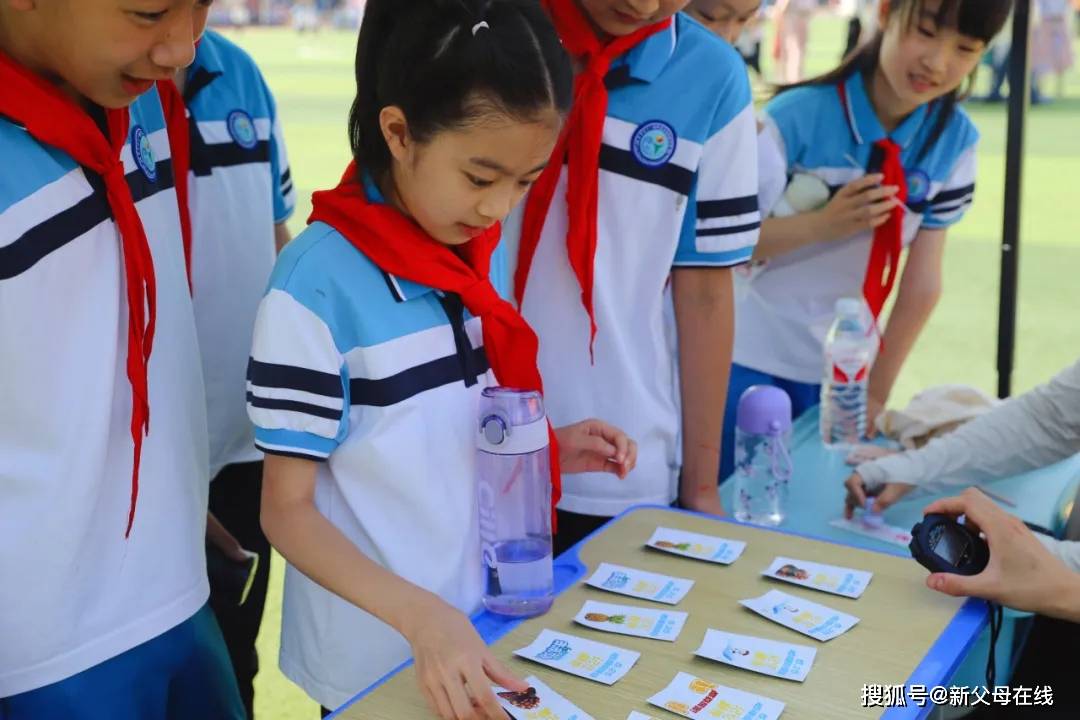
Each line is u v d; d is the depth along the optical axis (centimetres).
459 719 108
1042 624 178
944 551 143
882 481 187
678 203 174
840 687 118
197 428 142
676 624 131
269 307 124
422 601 117
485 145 118
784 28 1461
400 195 130
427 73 118
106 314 124
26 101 114
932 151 225
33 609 122
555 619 134
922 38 205
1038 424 184
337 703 142
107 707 129
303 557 125
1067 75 1546
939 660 123
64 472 121
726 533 155
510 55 117
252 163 207
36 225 116
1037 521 183
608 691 118
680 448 191
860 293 233
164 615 135
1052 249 711
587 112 165
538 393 134
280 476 127
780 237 222
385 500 132
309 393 124
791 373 238
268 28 2770
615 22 161
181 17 112
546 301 177
